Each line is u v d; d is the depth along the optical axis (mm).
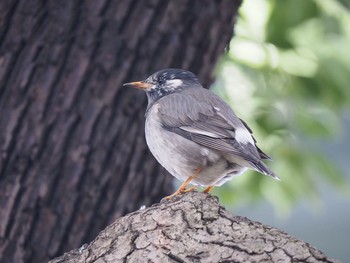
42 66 11445
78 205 11461
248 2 15586
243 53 16031
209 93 12031
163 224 8758
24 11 11547
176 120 11617
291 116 16328
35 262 11414
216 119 11633
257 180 16391
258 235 8594
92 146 11469
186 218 8758
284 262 8414
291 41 15438
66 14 11477
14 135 11375
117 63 11516
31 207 11375
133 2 11547
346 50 16219
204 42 11875
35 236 11398
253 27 15844
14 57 11492
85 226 11477
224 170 11484
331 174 16469
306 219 24562
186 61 11891
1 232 11398
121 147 11602
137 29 11531
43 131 11383
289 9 15031
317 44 16156
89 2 11500
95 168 11477
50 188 11383
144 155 11805
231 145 11203
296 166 16312
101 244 8898
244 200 16641
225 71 16281
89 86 11461
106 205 11555
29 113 11398
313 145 16703
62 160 11406
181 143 11500
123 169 11633
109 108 11508
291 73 16109
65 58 11461
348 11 14180
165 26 11617
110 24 11500
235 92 16312
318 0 15102
